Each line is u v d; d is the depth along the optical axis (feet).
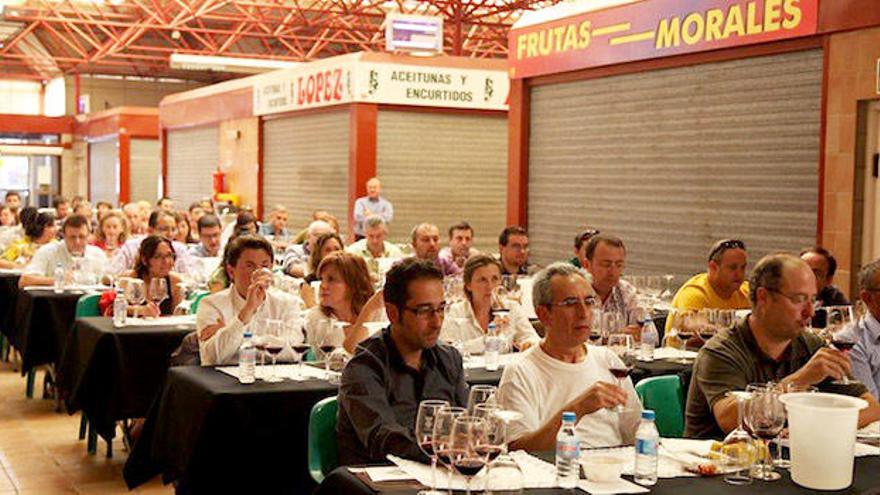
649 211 32.17
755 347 13.16
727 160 29.04
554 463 11.14
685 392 15.88
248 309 18.12
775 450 11.85
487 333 19.81
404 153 48.19
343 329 18.40
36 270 30.89
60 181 103.30
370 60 47.03
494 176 50.19
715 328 19.93
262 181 58.75
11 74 104.73
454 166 49.24
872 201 24.67
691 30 29.78
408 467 11.03
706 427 13.19
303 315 19.89
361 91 46.93
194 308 25.25
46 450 23.59
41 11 77.00
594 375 13.06
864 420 12.97
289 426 16.17
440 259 32.58
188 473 15.99
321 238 24.26
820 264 21.52
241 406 15.89
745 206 28.48
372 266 32.68
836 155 25.31
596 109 34.47
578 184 35.50
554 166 36.68
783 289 12.80
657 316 25.26
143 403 22.22
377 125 47.52
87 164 98.84
